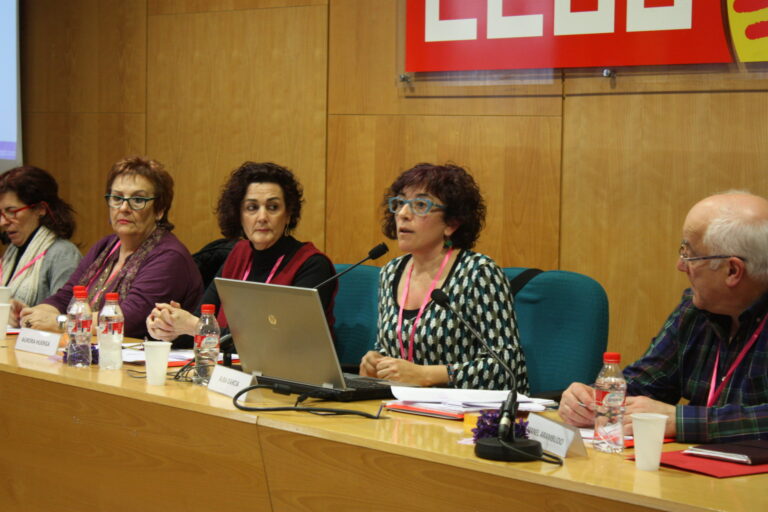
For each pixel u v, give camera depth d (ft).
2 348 8.61
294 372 6.91
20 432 7.45
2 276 12.35
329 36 13.42
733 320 6.44
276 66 13.83
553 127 11.91
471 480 4.83
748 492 4.36
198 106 14.48
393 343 8.61
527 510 4.64
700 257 6.15
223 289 7.18
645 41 11.14
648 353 7.12
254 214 10.02
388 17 12.95
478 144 12.37
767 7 10.44
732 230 6.02
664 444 5.55
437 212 8.57
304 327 6.59
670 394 7.02
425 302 8.50
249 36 14.02
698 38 10.84
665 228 11.33
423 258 8.76
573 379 8.36
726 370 6.48
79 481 7.02
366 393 6.70
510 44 11.91
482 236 12.37
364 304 9.92
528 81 11.98
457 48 12.25
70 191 15.64
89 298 10.69
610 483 4.46
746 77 10.69
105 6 15.21
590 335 8.42
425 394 6.57
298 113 13.67
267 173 10.14
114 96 15.20
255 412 5.99
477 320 8.20
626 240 11.56
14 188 12.10
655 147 11.33
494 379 7.79
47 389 7.22
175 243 10.80
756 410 5.54
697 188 11.12
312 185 13.57
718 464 4.86
